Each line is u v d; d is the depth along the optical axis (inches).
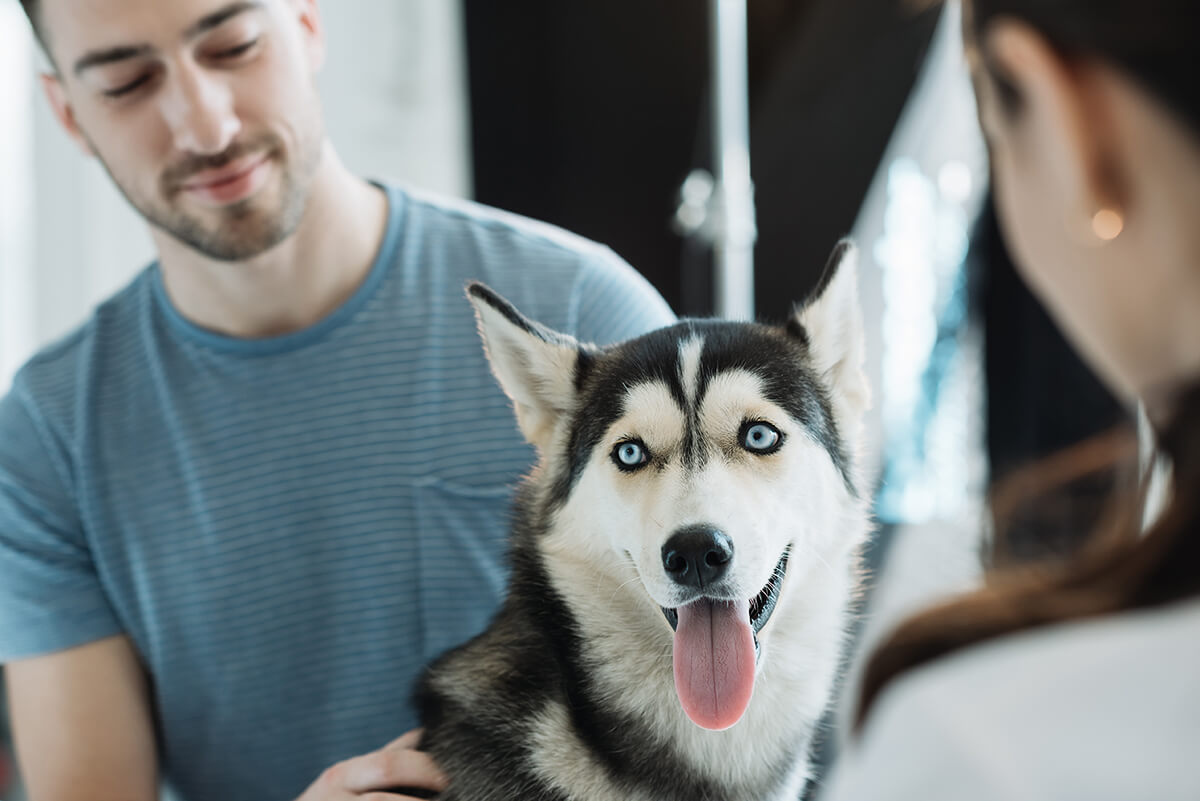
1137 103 26.3
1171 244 26.8
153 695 81.7
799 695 69.5
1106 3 26.0
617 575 68.4
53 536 78.2
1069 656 25.8
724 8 164.2
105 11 64.4
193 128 66.5
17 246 176.7
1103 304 28.3
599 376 72.4
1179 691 24.0
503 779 65.3
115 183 73.4
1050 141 27.6
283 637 77.5
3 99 173.2
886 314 161.0
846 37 160.4
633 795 66.3
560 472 72.7
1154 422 29.1
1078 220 27.5
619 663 68.1
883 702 28.4
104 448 78.9
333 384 78.0
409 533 77.4
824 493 70.3
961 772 24.6
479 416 78.6
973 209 147.8
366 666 77.7
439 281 81.2
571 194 188.2
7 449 79.2
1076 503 36.2
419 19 187.3
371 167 188.7
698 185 172.2
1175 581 26.3
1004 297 135.0
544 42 184.5
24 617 76.9
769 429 67.6
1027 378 133.2
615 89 184.2
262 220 70.9
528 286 82.5
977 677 26.6
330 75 184.9
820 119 164.7
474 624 77.7
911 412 157.5
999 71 28.7
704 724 61.2
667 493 64.2
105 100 68.2
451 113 189.9
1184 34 25.3
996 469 129.8
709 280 176.4
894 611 86.7
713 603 64.1
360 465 77.6
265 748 79.0
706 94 178.4
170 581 78.0
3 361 177.8
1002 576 30.8
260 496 77.5
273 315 78.0
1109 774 23.5
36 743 77.8
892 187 161.6
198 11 65.4
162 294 80.5
